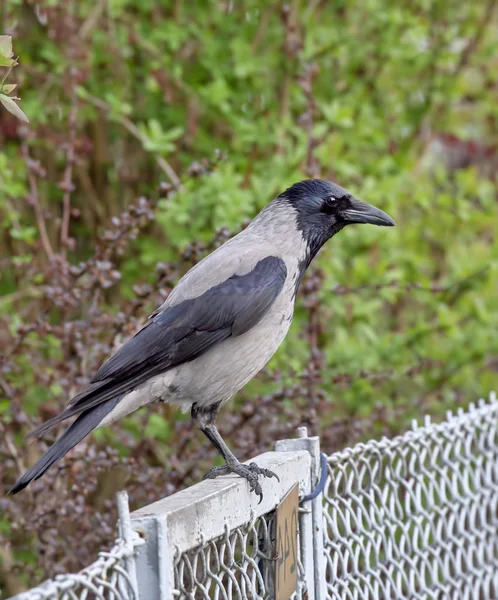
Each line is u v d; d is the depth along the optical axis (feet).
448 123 48.98
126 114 42.34
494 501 29.04
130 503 31.89
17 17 39.58
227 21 43.32
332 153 41.14
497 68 49.78
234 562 18.06
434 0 47.32
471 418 27.27
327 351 37.45
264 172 39.86
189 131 42.32
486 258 43.65
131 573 14.62
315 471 21.25
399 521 23.90
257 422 31.99
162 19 43.55
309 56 42.75
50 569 28.37
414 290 42.04
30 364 33.06
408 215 46.73
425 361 36.88
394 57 45.32
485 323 42.04
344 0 45.27
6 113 38.50
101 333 35.76
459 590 26.86
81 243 43.96
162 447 35.53
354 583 22.30
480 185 46.19
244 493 18.26
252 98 43.37
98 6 40.93
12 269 39.14
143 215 30.07
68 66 38.34
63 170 42.93
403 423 39.17
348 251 42.01
